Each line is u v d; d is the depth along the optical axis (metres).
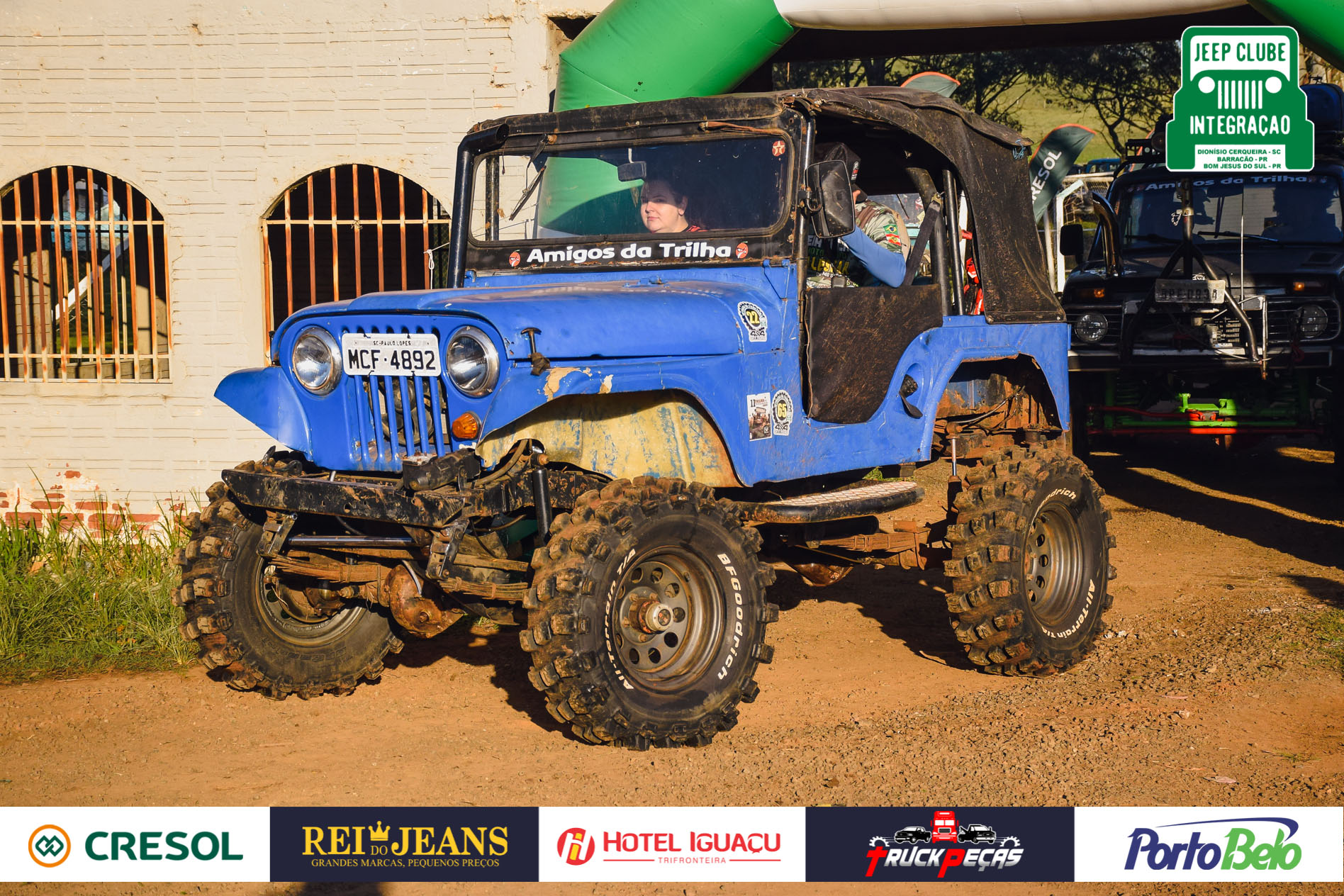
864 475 6.05
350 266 11.90
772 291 5.08
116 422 8.44
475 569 4.59
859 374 5.33
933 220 5.76
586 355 4.41
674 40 7.64
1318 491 10.47
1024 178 6.30
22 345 8.57
